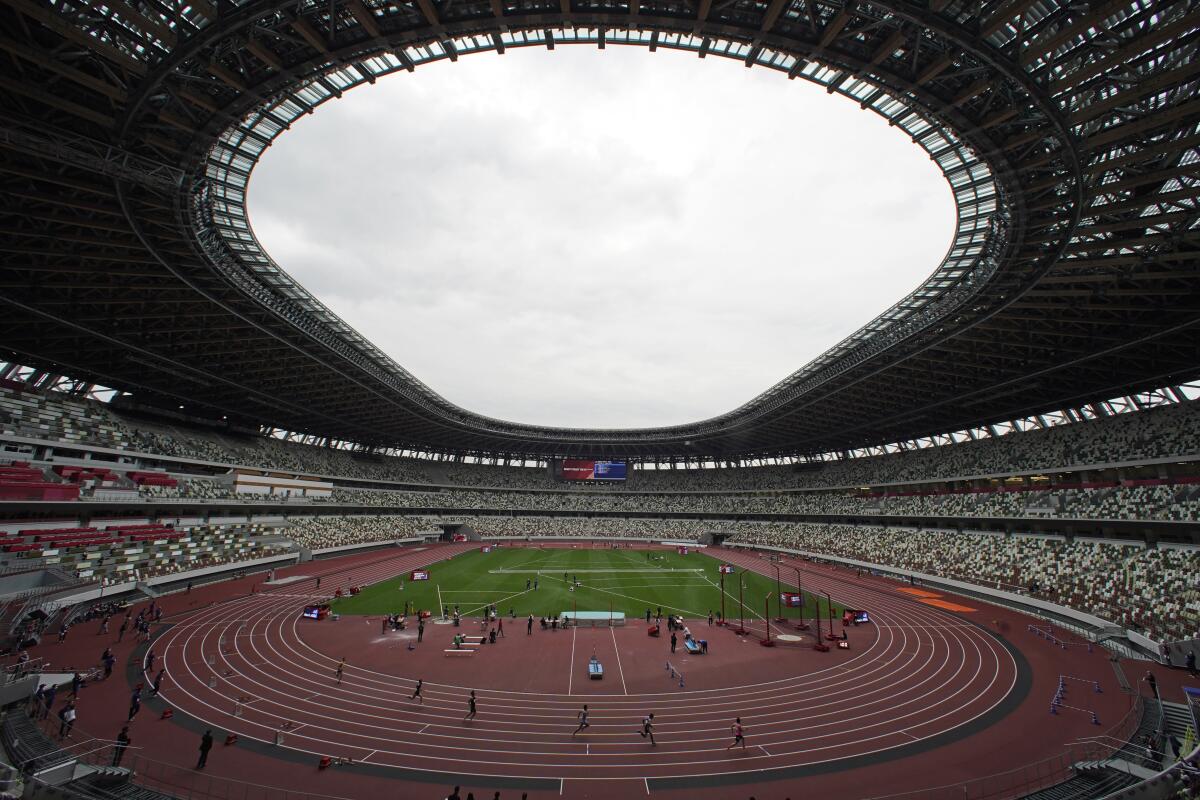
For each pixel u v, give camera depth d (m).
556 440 117.06
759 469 123.06
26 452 48.41
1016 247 31.62
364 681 30.89
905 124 27.75
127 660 32.22
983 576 56.69
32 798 16.62
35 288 38.75
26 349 48.59
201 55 21.52
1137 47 18.17
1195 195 24.17
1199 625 35.41
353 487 103.38
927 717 26.75
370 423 93.19
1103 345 42.31
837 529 90.00
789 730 25.42
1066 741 23.77
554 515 127.56
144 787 19.08
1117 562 46.62
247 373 62.97
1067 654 36.50
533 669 33.31
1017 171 26.08
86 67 22.34
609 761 22.45
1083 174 24.77
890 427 81.38
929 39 21.09
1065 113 22.19
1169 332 37.62
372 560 81.19
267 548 69.94
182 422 73.81
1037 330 41.75
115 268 37.66
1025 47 19.98
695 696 29.39
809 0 19.53
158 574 52.41
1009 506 60.38
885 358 53.94
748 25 20.92
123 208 29.94
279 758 21.91
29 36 19.23
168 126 25.47
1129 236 30.20
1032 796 19.33
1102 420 56.59
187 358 55.84
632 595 56.88
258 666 32.56
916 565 66.44
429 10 20.28
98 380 60.12
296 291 47.62
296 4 19.72
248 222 37.19
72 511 50.91
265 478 76.94
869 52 22.11
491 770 21.61
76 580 43.44
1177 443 46.59
